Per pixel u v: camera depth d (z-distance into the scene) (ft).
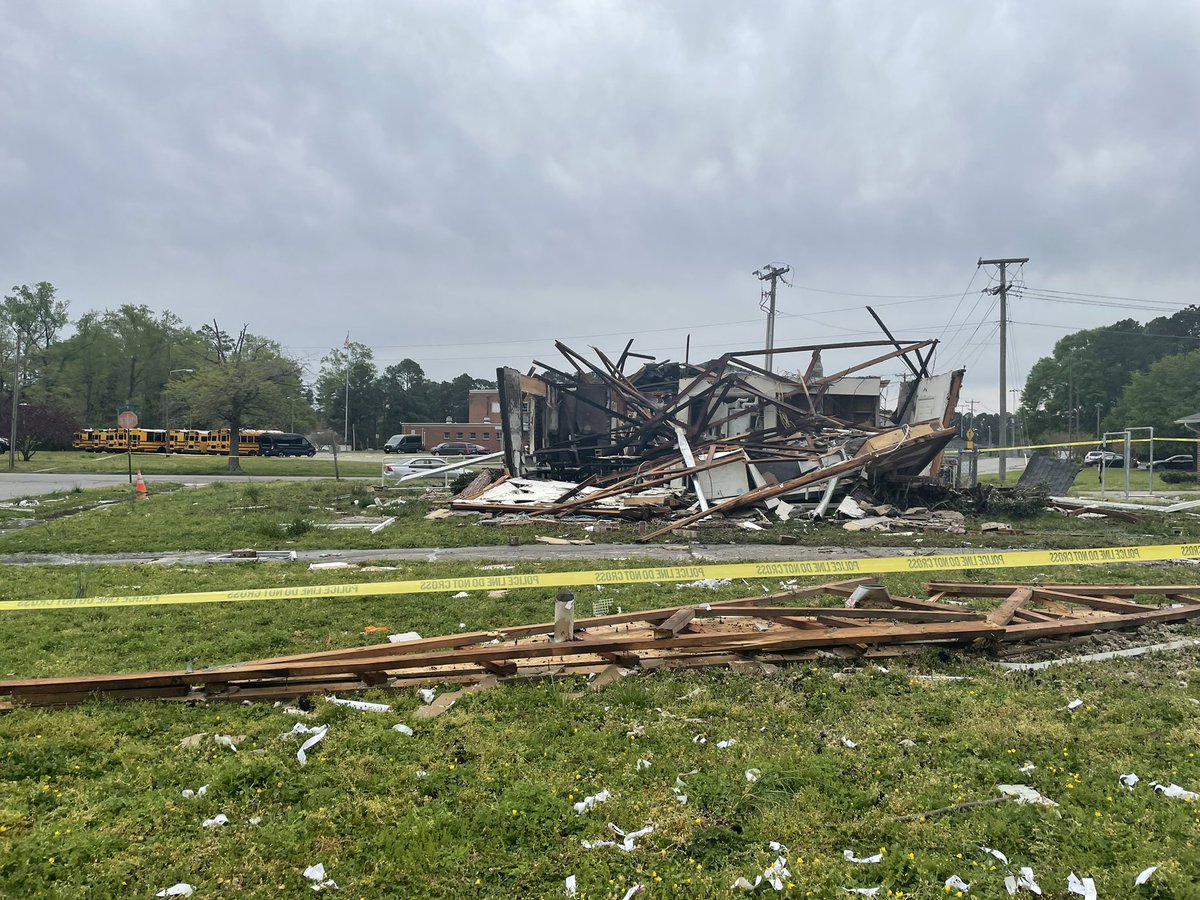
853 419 86.48
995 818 12.84
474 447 235.40
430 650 21.20
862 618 23.07
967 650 22.62
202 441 206.49
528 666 21.02
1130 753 15.47
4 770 15.14
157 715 18.12
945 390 77.46
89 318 243.19
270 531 52.65
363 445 323.98
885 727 16.81
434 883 11.44
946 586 28.60
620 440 83.82
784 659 21.48
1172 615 25.54
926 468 75.97
